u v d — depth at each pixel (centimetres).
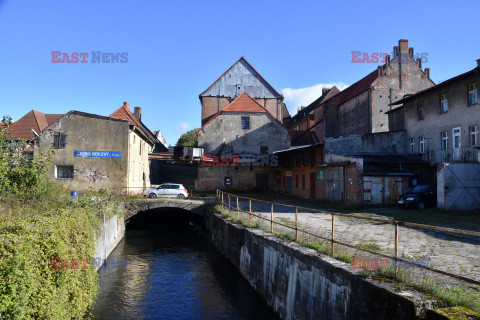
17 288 522
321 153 2534
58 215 822
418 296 445
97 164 2455
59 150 2458
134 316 967
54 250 643
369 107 3316
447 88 2256
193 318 957
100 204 1476
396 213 1664
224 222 1623
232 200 2706
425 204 1864
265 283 1036
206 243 2062
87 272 887
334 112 4097
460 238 1023
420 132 2530
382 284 503
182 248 1908
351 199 2117
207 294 1148
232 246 1462
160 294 1150
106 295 1130
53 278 644
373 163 2230
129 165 2519
